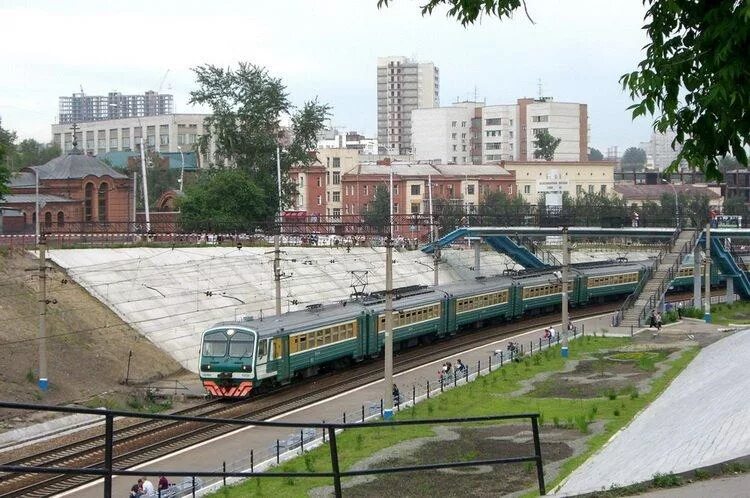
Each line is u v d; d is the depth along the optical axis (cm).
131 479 3900
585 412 5056
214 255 8288
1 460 4078
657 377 6031
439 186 15362
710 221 9262
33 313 6153
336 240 9738
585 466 3738
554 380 6078
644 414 4775
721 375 4878
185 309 7169
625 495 2028
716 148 1545
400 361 7000
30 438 4494
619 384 5869
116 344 6300
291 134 13688
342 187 15488
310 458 4119
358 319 6669
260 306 7781
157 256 7806
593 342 7769
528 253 10662
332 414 5172
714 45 1477
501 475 3750
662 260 9506
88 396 5434
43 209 9881
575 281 9912
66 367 5703
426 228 12912
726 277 10431
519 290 9144
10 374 5331
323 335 6259
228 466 4034
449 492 3525
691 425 3469
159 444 4366
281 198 11156
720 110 1491
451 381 6022
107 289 6900
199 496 3612
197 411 5194
